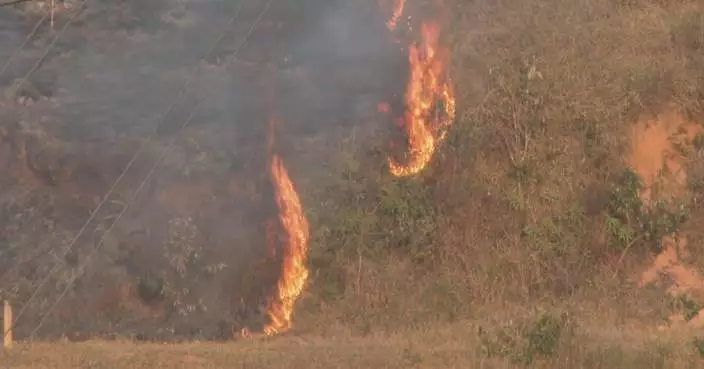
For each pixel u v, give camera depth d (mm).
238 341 52875
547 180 60875
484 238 59312
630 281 56906
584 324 50750
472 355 44562
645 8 71438
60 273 60219
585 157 61531
